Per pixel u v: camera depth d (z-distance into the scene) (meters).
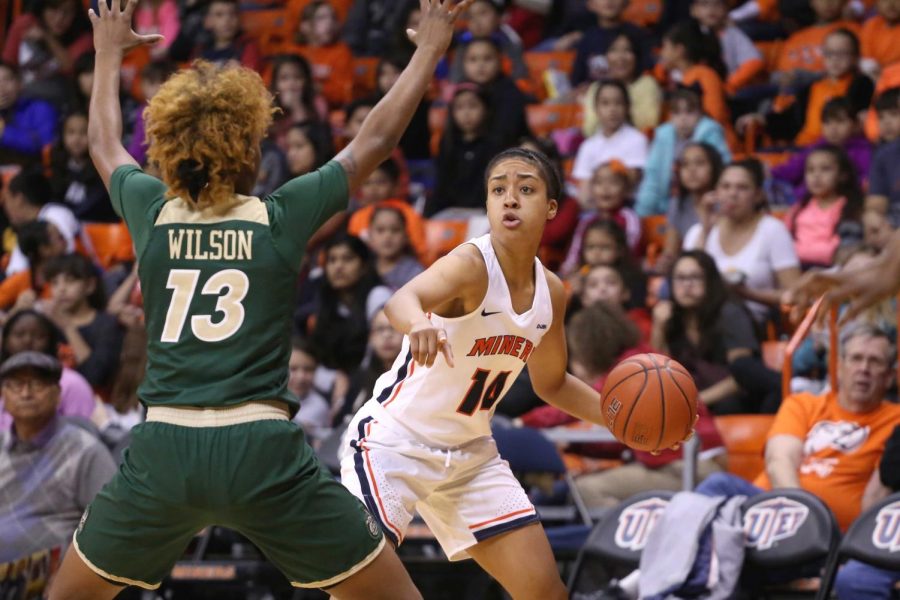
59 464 10.76
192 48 20.88
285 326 6.24
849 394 10.43
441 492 7.60
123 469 6.14
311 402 13.45
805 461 10.48
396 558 6.35
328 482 6.18
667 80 18.06
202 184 6.25
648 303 14.08
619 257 14.10
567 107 18.62
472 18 19.22
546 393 7.91
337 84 20.28
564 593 7.47
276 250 6.21
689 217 15.33
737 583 9.51
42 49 21.03
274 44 21.72
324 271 14.45
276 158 17.05
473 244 7.14
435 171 17.06
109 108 6.89
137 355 13.05
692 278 12.76
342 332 14.22
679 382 7.33
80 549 6.17
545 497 11.58
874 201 14.25
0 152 19.48
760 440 11.93
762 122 17.66
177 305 6.17
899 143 14.55
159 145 6.21
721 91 17.22
